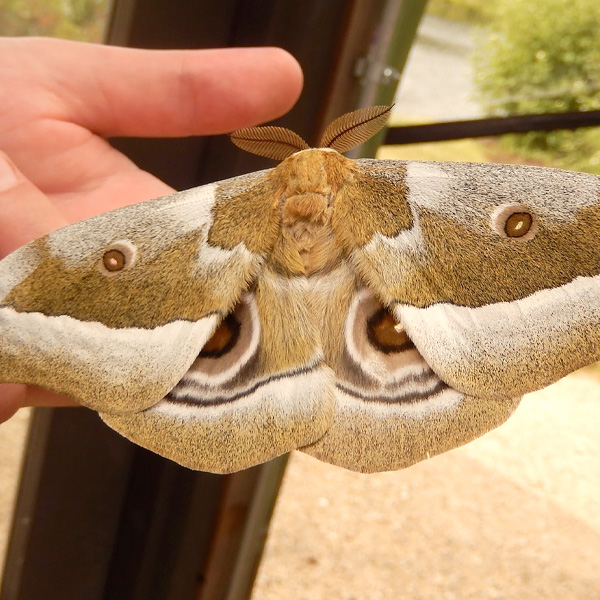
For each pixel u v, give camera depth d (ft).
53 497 0.87
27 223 0.71
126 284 0.60
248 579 0.90
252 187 0.64
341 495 1.50
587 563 1.34
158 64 0.79
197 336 0.60
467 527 1.41
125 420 0.58
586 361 0.56
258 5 0.80
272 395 0.59
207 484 0.82
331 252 0.62
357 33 0.76
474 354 0.58
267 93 0.79
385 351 0.60
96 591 0.91
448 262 0.60
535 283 0.58
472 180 0.63
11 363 0.56
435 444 0.57
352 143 0.69
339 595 1.25
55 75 0.81
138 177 0.84
